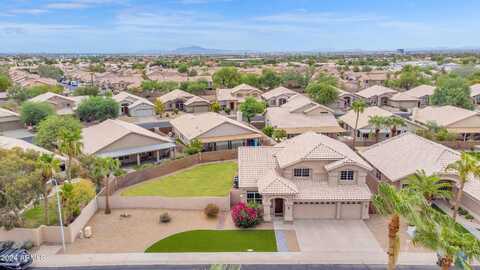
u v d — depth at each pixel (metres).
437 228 20.22
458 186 37.81
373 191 44.06
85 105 79.56
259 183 37.91
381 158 46.12
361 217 36.66
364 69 185.62
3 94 102.69
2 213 30.75
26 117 71.50
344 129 72.19
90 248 31.33
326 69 175.62
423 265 28.53
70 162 40.06
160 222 36.28
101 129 58.75
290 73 134.00
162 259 29.72
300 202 36.38
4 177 29.67
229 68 134.38
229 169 53.19
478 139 66.44
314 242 32.28
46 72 163.00
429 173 37.78
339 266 28.72
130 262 29.28
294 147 42.06
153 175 49.34
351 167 36.69
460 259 19.55
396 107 97.69
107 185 38.38
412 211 19.89
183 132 64.12
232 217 36.25
